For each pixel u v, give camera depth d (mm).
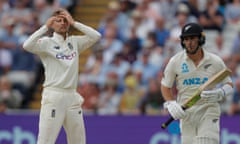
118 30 49375
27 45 27562
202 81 27484
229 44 49156
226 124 39625
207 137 27406
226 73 26578
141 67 46344
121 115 40000
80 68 49812
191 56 27438
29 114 40312
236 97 43812
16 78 49219
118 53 47500
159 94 43906
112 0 54250
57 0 53219
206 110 27594
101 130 40094
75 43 28156
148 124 39812
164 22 49188
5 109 46812
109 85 45312
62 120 27609
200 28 26859
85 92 45500
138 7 50594
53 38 27797
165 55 46906
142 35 48344
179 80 27828
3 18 52062
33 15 52562
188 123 27875
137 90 44719
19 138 40281
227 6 50562
